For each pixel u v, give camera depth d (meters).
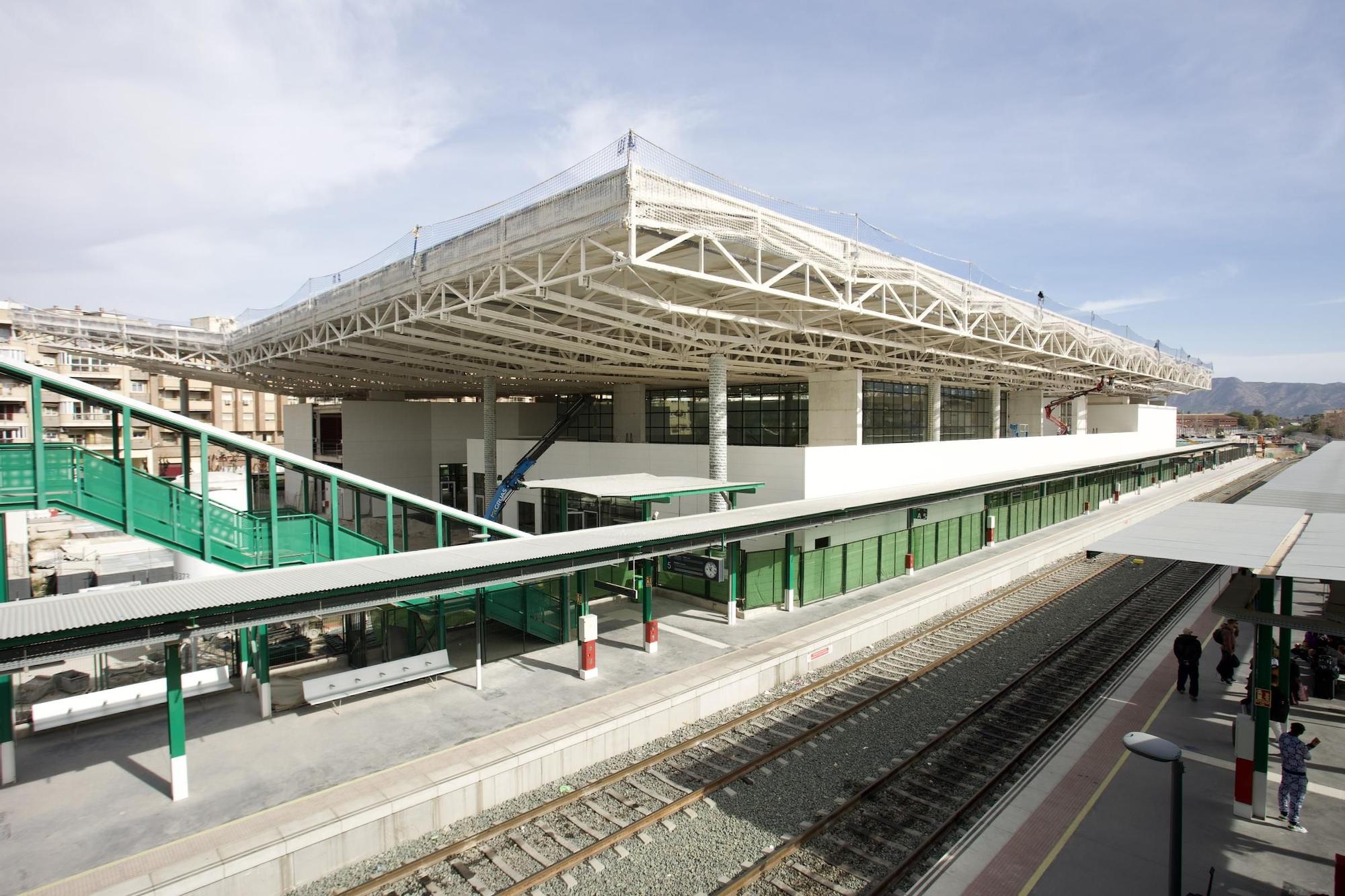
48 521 39.72
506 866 8.27
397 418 44.78
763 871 8.12
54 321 33.50
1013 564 23.88
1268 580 8.27
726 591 17.61
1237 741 8.62
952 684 13.89
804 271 19.67
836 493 22.23
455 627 17.31
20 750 10.28
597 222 15.00
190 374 47.62
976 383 43.09
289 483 48.66
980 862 7.69
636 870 8.18
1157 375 52.47
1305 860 7.69
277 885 7.87
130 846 7.83
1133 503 40.06
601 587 15.72
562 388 49.38
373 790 8.96
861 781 10.15
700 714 12.47
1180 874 6.45
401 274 21.91
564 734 10.51
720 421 23.45
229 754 10.08
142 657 16.23
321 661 14.41
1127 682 13.15
